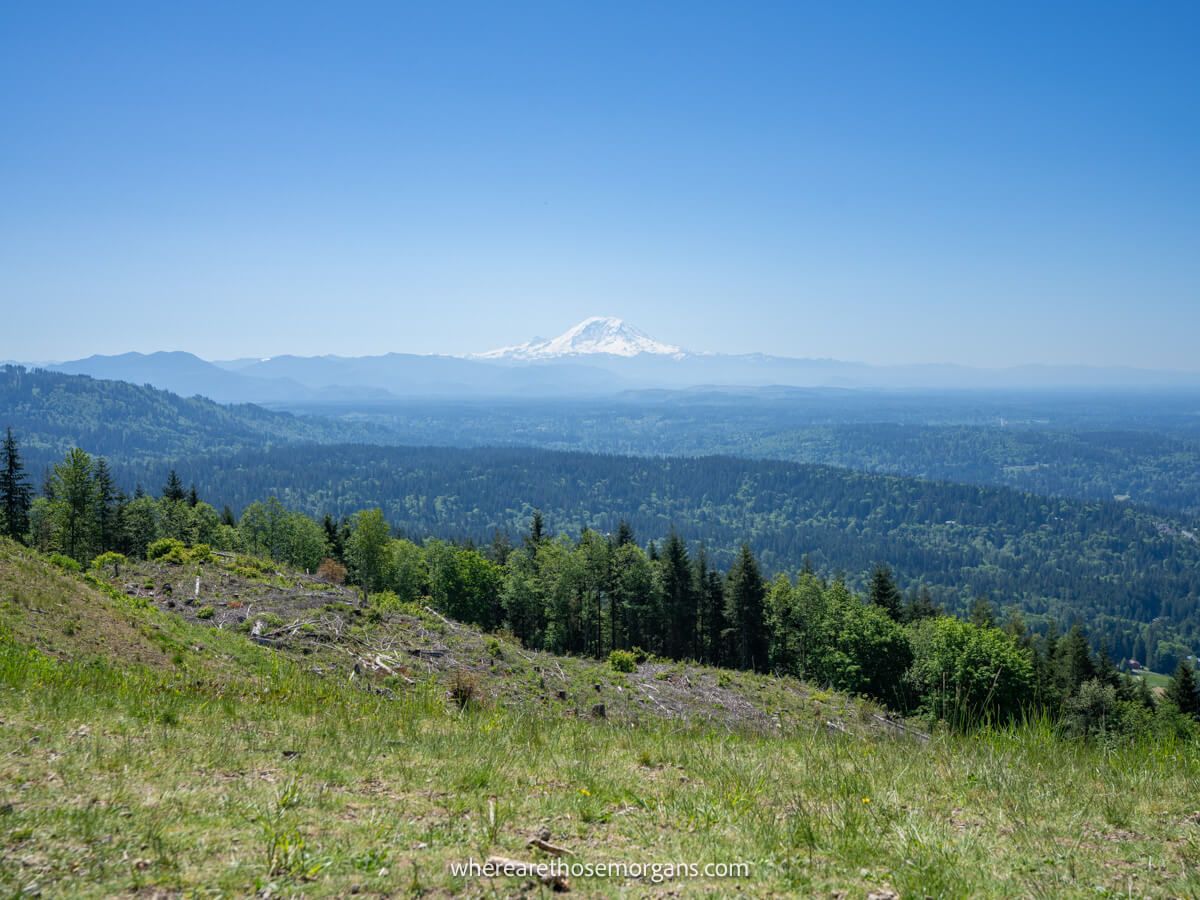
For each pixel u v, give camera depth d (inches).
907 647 1646.2
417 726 386.6
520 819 229.9
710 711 826.2
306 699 450.3
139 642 557.9
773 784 281.6
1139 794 267.7
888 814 241.0
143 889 164.6
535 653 971.3
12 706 325.7
